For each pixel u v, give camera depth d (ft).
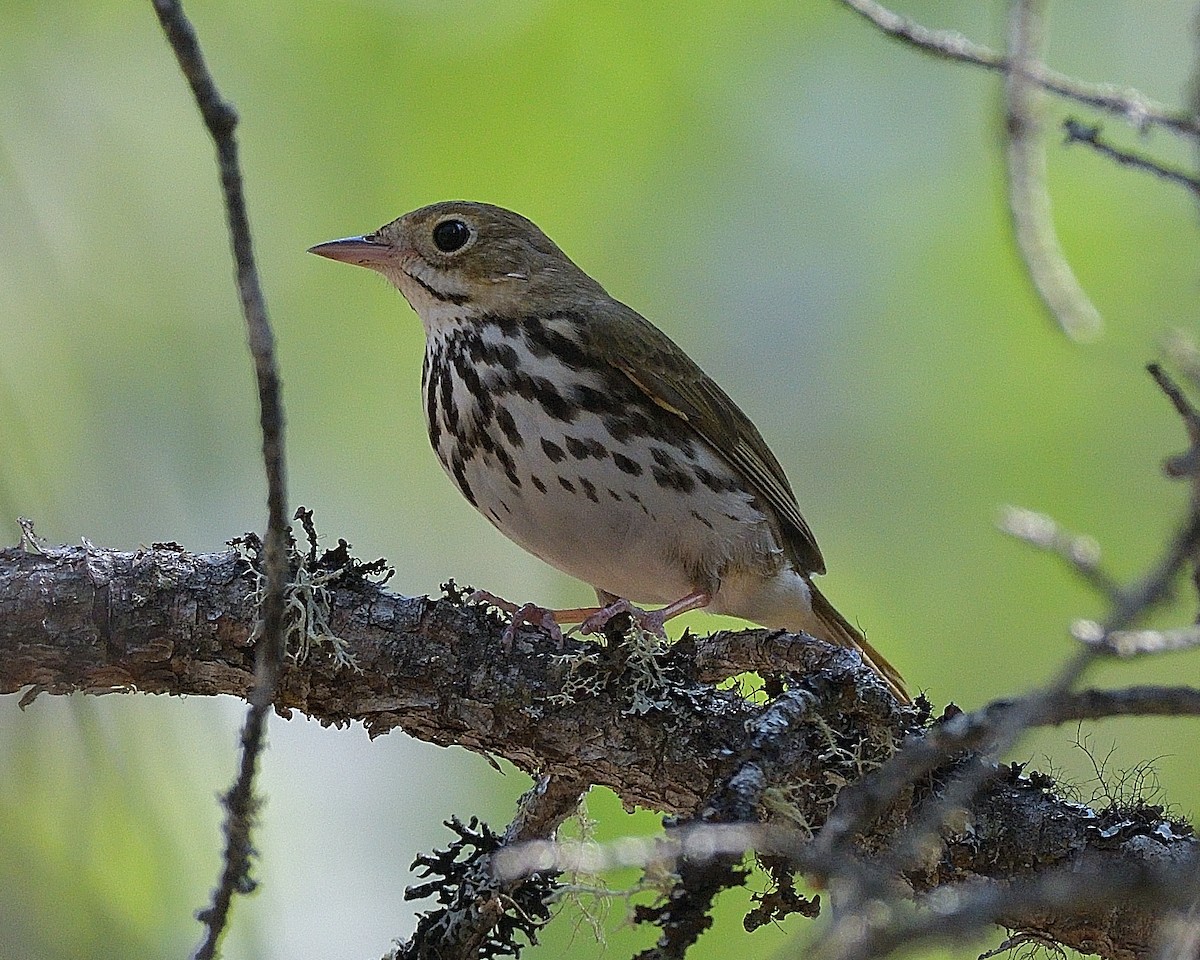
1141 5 45.39
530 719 27.71
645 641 28.17
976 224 46.39
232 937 31.35
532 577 49.32
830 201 47.34
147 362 41.96
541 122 45.21
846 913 15.51
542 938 36.27
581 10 44.86
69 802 32.09
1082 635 18.74
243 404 45.03
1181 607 31.19
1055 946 25.84
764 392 47.78
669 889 19.93
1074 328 25.84
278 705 28.12
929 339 46.78
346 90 45.11
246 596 27.48
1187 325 42.34
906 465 46.52
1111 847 25.86
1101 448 44.11
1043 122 28.55
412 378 47.88
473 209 36.88
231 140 19.03
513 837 29.07
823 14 45.78
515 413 34.86
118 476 38.86
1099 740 40.06
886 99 46.96
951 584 44.93
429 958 28.30
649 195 46.29
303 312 47.01
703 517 35.32
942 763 25.82
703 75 45.91
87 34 42.65
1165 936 18.22
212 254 45.21
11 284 37.99
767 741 25.14
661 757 27.37
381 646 27.73
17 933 32.32
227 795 20.44
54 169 41.65
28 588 27.30
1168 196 42.93
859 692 25.95
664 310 47.65
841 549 46.21
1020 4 24.81
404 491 48.39
